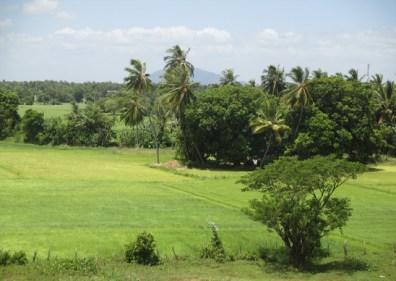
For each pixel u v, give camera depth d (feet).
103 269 116.78
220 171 303.48
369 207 194.59
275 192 130.72
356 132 302.25
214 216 173.17
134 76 333.01
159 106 398.42
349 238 151.94
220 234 148.66
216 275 116.16
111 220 162.30
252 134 318.04
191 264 125.08
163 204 192.13
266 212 127.85
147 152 403.95
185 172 289.53
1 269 112.37
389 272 122.01
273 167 131.44
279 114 305.53
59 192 209.46
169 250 134.72
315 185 127.85
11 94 492.13
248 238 146.92
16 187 217.56
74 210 176.04
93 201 193.47
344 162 129.80
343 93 304.71
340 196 215.10
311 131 297.74
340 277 117.50
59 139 456.45
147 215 172.04
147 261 123.65
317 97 308.60
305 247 127.95
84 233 144.15
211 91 322.55
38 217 162.91
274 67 395.14
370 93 313.32
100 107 524.11
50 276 109.19
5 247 128.67
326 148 297.12
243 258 132.36
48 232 143.64
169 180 254.88
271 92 397.60
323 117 296.92
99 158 358.23
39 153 377.09
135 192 216.54
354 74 399.24
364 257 135.44
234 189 229.04
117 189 222.28
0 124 485.56
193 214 175.94
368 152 315.58
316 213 127.54
